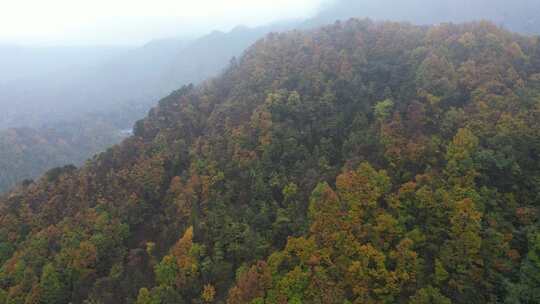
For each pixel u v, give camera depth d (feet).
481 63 276.41
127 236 258.78
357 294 179.42
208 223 233.96
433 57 281.13
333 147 261.44
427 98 254.68
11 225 280.10
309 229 204.85
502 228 183.52
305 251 192.44
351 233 194.49
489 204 193.26
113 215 266.36
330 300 175.22
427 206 195.52
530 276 165.27
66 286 230.89
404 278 177.37
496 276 172.24
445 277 175.94
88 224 260.01
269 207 234.17
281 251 208.23
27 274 230.68
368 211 204.85
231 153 279.90
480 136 219.00
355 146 248.93
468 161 203.62
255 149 273.95
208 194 257.55
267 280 187.32
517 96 234.58
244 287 184.65
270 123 280.92
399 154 224.74
